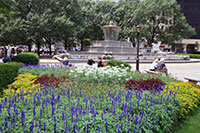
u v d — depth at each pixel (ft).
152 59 86.63
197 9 238.48
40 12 95.09
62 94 17.15
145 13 117.19
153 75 29.89
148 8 118.83
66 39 110.93
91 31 122.52
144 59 85.05
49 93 17.62
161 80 24.59
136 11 115.55
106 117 11.58
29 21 85.10
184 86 22.58
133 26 119.75
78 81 23.95
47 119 11.13
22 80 23.15
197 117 17.95
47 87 19.70
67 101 14.71
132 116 12.87
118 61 39.81
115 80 24.22
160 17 128.77
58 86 20.85
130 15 120.26
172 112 15.24
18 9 88.12
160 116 14.16
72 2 105.60
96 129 10.76
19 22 82.79
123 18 124.98
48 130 10.24
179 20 129.18
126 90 20.01
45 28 85.25
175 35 131.54
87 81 24.14
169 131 14.52
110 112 12.83
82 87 20.39
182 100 18.20
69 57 76.28
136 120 11.63
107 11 130.11
